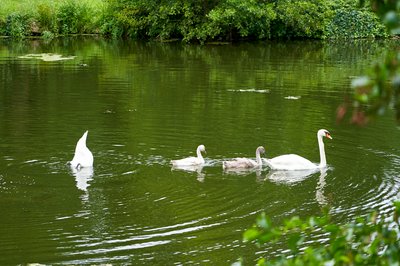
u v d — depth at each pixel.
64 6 42.47
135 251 9.53
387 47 37.50
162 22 40.50
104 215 10.97
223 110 19.55
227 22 38.72
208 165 14.04
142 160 14.24
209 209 11.36
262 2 40.41
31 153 14.61
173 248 9.63
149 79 25.33
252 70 27.97
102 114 18.84
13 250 9.53
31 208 11.24
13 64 28.94
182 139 16.11
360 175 13.48
